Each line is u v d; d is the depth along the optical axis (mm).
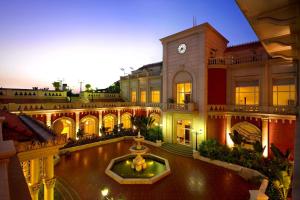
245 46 23656
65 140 7809
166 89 26141
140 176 15555
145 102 31594
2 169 2090
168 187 14141
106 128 28312
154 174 16109
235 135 18500
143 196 12883
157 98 29859
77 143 24172
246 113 20141
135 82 33719
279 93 18500
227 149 19469
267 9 3670
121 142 27172
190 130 23297
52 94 27562
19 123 8906
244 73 20797
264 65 19297
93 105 27734
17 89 24391
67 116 25016
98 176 15914
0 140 3055
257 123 19594
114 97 36062
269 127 18672
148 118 27375
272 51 6184
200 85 22109
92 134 27312
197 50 22531
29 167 7434
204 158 19578
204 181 15078
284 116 17469
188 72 23609
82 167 17859
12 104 20172
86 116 27047
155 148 24125
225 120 21891
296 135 4219
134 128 31141
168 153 22281
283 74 18109
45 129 9141
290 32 4184
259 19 3926
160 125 27125
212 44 22969
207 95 22031
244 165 16906
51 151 7430
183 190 13703
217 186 14273
